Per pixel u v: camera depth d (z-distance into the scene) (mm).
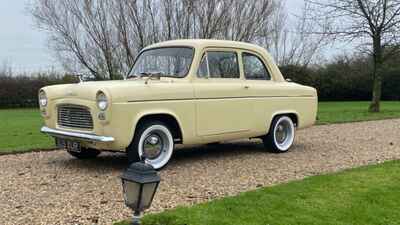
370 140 9516
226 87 7000
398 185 5383
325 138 9891
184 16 20391
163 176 5957
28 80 28625
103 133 5824
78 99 6090
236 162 6996
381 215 4363
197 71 6789
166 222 4098
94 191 5180
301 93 8250
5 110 25922
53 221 4164
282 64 27297
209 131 6793
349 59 31578
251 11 20891
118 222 4094
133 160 6094
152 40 20344
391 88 31109
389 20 18047
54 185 5465
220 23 20312
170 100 6301
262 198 4805
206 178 5871
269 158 7363
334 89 30984
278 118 7852
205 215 4270
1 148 8336
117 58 20781
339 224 4125
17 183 5566
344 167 6660
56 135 6484
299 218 4242
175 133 6551
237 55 7402
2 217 4277
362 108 22328
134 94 5922
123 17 20344
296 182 5492
